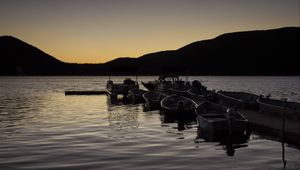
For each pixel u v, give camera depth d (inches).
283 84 4953.3
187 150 728.3
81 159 647.8
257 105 1295.5
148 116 1352.1
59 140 833.5
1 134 919.0
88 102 2034.9
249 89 3592.5
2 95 2775.6
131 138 864.9
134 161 631.8
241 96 1608.0
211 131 887.1
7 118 1272.1
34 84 5462.6
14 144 783.7
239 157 673.6
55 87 4355.3
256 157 674.2
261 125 934.4
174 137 882.1
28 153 695.1
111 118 1286.9
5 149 731.4
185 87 2105.1
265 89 3575.3
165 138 868.0
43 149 731.4
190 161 636.1
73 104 1894.7
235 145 786.2
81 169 581.9
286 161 644.7
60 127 1050.1
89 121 1198.3
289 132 814.5
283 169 590.9
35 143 796.0
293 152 718.5
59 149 732.0
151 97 1744.6
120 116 1352.1
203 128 938.7
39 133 935.7
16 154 685.9
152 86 2571.4
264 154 701.3
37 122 1165.7
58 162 625.9
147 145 776.9
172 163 620.7
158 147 756.0
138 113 1460.4
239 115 933.8
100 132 957.8
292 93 2871.6
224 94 1620.3
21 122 1163.9
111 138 863.7
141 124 1127.6
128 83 2598.4
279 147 768.9
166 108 1253.7
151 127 1059.9
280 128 871.7
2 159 646.5
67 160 639.8
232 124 869.8
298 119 1002.1
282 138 836.6
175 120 1231.5
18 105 1836.9
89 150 722.2
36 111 1526.8
